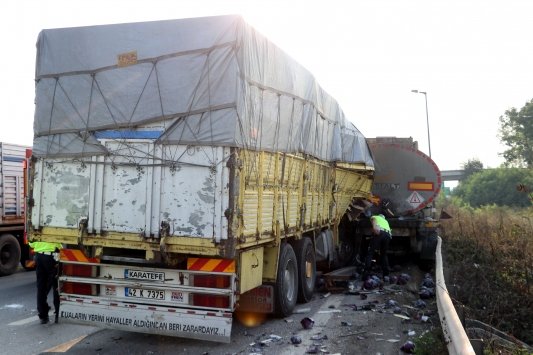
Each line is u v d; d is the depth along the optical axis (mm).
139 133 6172
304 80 8602
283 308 7680
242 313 7906
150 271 6250
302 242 8938
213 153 5859
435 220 13062
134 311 6262
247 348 6402
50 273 7785
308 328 7297
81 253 6547
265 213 6930
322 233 10484
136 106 6176
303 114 8555
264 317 7922
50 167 6555
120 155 6211
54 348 6496
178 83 6031
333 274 10406
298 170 8484
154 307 6195
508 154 56656
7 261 13555
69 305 6527
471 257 12688
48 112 6582
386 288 10344
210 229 5812
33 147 6652
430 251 12859
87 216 6336
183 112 5969
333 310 8484
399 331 7176
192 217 5875
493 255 12305
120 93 6262
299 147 8375
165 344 6625
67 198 6457
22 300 9773
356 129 12844
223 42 5914
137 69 6211
